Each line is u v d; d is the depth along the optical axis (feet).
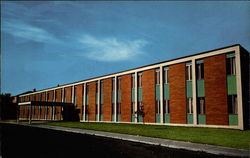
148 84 91.35
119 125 84.28
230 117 64.75
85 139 49.73
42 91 173.78
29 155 32.81
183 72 78.43
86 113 126.62
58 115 150.61
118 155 32.78
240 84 63.10
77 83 135.95
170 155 32.76
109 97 111.04
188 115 75.36
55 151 35.70
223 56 68.08
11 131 69.77
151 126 76.95
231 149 35.88
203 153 34.01
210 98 69.97
